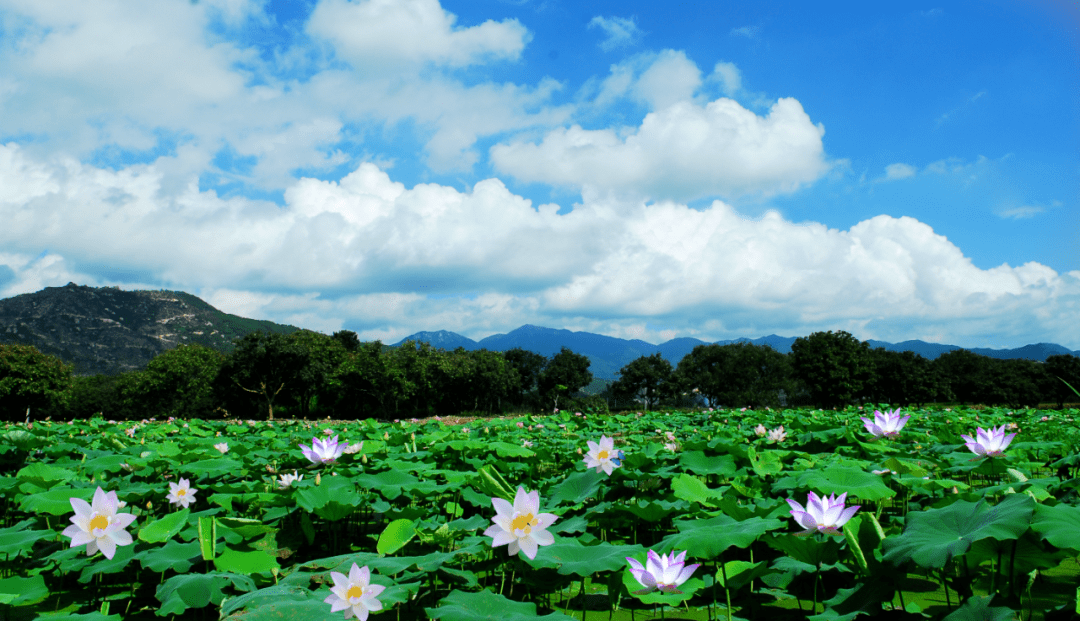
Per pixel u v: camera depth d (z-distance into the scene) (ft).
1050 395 202.39
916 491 18.84
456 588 15.75
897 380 200.03
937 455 26.30
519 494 12.25
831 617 11.33
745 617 14.07
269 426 56.75
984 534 9.93
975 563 11.65
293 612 10.91
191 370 172.76
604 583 17.02
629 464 24.43
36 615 15.17
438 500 23.35
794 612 14.06
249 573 14.30
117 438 40.34
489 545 14.17
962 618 9.60
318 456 25.29
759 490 20.98
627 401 243.19
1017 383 202.69
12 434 33.96
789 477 20.53
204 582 13.29
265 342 154.71
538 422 60.39
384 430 45.96
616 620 14.37
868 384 191.01
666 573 11.91
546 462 31.30
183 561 14.98
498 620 11.00
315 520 22.16
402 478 23.02
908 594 14.75
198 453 30.45
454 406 201.05
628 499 21.42
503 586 16.12
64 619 11.99
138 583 17.33
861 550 12.70
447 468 28.78
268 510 20.12
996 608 9.27
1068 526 10.05
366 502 20.10
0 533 17.76
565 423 58.75
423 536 16.25
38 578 14.73
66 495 20.86
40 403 151.74
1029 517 9.80
